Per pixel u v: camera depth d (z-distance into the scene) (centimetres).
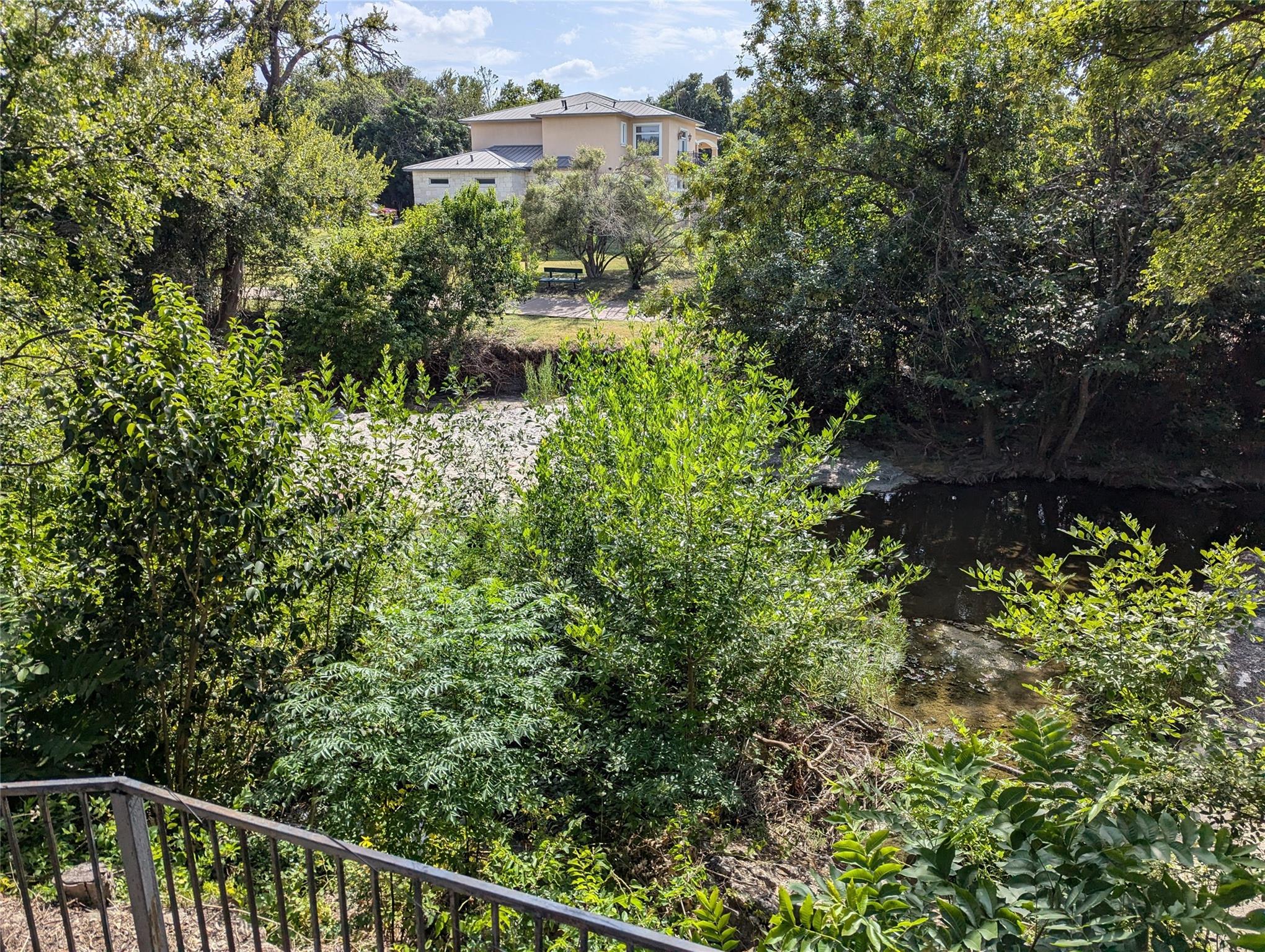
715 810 551
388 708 372
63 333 657
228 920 241
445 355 1914
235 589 466
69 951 271
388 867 198
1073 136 1466
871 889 256
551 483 680
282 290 1966
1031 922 260
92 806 423
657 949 168
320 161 2072
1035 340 1415
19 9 832
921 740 623
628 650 552
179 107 1054
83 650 438
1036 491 1512
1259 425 1554
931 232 1473
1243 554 1144
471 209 1908
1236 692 729
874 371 1619
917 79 1511
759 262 1673
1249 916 228
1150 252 1353
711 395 657
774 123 1606
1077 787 307
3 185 840
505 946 354
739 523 554
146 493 420
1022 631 496
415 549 571
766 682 591
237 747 510
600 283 2967
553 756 512
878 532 1332
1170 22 986
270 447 464
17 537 479
